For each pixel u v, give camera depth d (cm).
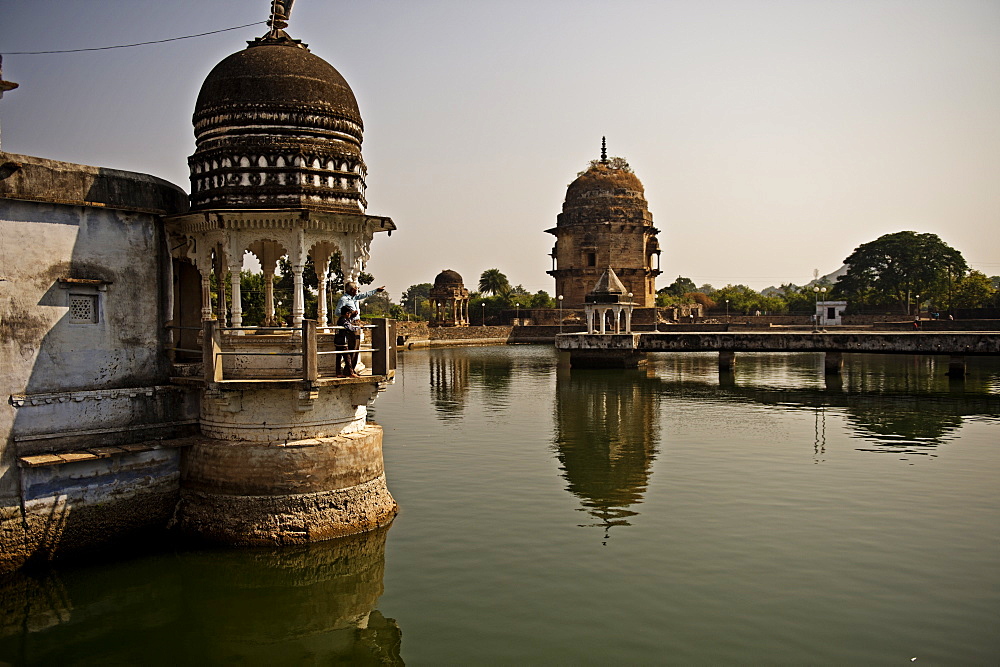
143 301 1197
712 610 971
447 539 1228
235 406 1118
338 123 1295
